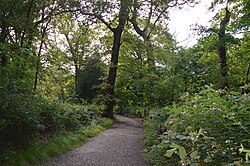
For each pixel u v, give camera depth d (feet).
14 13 23.66
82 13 38.42
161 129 20.29
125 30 55.93
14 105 16.46
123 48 60.85
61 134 25.16
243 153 8.14
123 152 21.66
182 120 10.61
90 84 64.18
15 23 23.36
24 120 17.11
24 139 18.33
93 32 60.18
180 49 47.55
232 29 36.14
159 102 42.01
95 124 37.65
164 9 47.96
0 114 16.05
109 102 52.19
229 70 40.93
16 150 16.94
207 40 41.73
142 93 52.75
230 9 39.88
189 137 9.16
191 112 10.40
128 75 59.52
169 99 40.06
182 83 40.91
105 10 36.45
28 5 24.91
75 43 73.46
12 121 17.02
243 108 8.43
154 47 53.88
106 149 22.84
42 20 29.91
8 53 19.24
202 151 8.84
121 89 63.52
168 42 52.54
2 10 22.89
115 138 29.32
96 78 64.23
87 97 64.03
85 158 19.35
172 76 42.22
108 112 51.78
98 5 35.45
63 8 32.09
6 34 24.38
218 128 9.16
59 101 35.42
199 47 46.96
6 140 17.67
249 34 34.19
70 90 63.10
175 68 42.75
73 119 30.37
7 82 16.62
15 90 16.89
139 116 60.34
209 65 43.91
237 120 8.67
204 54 45.39
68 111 30.45
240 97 9.20
